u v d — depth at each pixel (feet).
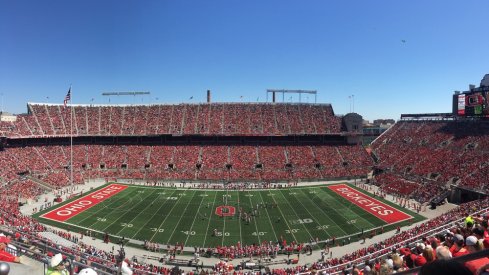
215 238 152.25
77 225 165.17
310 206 200.85
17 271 43.75
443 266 10.03
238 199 217.15
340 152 311.88
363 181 268.62
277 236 154.51
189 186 253.65
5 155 255.09
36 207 192.44
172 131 321.73
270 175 274.57
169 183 262.88
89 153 299.17
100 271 45.06
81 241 144.97
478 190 187.73
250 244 145.59
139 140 324.60
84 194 225.35
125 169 282.77
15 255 48.80
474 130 256.73
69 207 194.39
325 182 268.21
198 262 127.65
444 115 317.63
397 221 171.63
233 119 336.70
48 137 293.02
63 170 267.18
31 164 256.73
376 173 284.82
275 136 324.19
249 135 318.86
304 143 327.47
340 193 231.50
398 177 251.39
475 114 235.81
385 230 159.94
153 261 128.36
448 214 152.87
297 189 244.42
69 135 303.48
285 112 349.00
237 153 304.91
